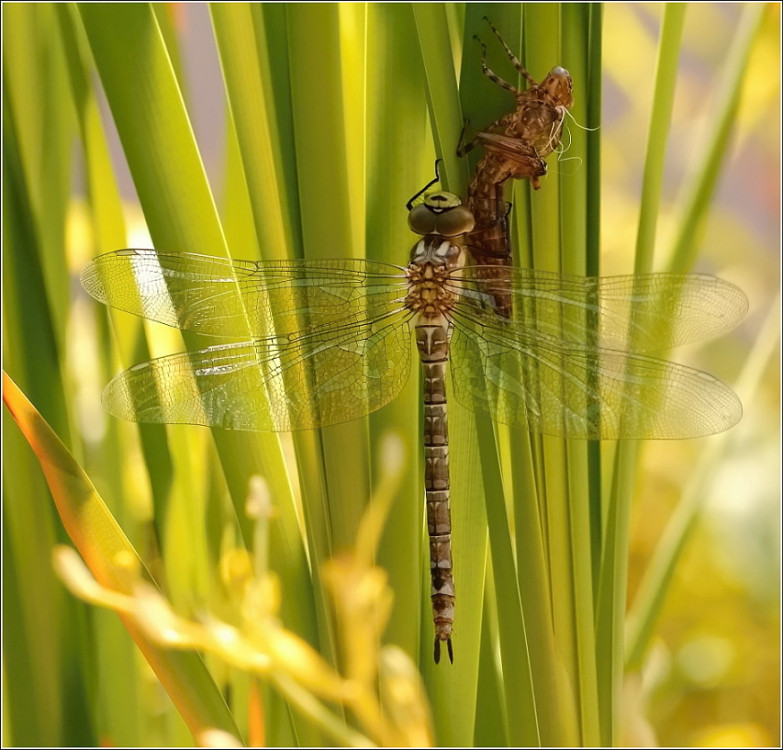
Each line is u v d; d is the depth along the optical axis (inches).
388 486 31.4
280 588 31.4
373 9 31.0
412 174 31.3
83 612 32.0
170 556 32.0
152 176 31.1
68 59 31.6
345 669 31.4
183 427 32.1
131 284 31.4
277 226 31.3
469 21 31.1
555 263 31.3
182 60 32.4
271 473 31.4
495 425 31.5
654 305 31.3
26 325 31.6
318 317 31.6
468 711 31.5
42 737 31.8
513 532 31.8
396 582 31.4
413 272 31.6
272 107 31.1
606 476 31.9
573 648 31.4
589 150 31.3
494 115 31.1
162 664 31.1
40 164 31.7
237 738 31.1
